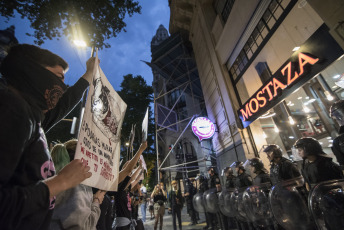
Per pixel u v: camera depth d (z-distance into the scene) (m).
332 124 5.02
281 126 6.53
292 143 6.21
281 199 2.19
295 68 4.14
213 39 8.73
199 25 10.16
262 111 5.45
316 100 5.27
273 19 5.40
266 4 5.41
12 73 0.83
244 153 6.29
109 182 1.43
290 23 4.72
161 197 6.58
